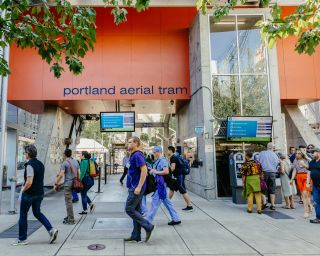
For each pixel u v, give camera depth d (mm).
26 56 13578
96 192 13219
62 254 4895
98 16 13781
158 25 14078
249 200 8523
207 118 11664
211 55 12203
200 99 12117
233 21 12484
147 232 5488
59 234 6148
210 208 9297
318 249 5141
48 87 13523
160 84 13891
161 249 5148
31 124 20891
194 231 6398
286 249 5145
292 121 15320
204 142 11531
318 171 7078
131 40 14000
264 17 12312
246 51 12398
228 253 4938
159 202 6719
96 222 7242
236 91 12070
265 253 4930
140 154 5465
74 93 13570
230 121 11078
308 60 13969
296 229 6566
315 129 21328
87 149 24609
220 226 6859
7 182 15875
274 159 9070
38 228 6680
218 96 11969
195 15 13141
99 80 13688
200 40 12109
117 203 10211
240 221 7395
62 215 8172
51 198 11742
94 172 8477
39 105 15109
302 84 13828
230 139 11133
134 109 17250
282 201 10281
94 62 13766
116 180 19625
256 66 12305
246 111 11977
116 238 5836
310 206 8461
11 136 17219
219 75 12125
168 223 6988
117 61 13844
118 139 33094
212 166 11359
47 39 5328
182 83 13977
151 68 13930
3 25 5262
